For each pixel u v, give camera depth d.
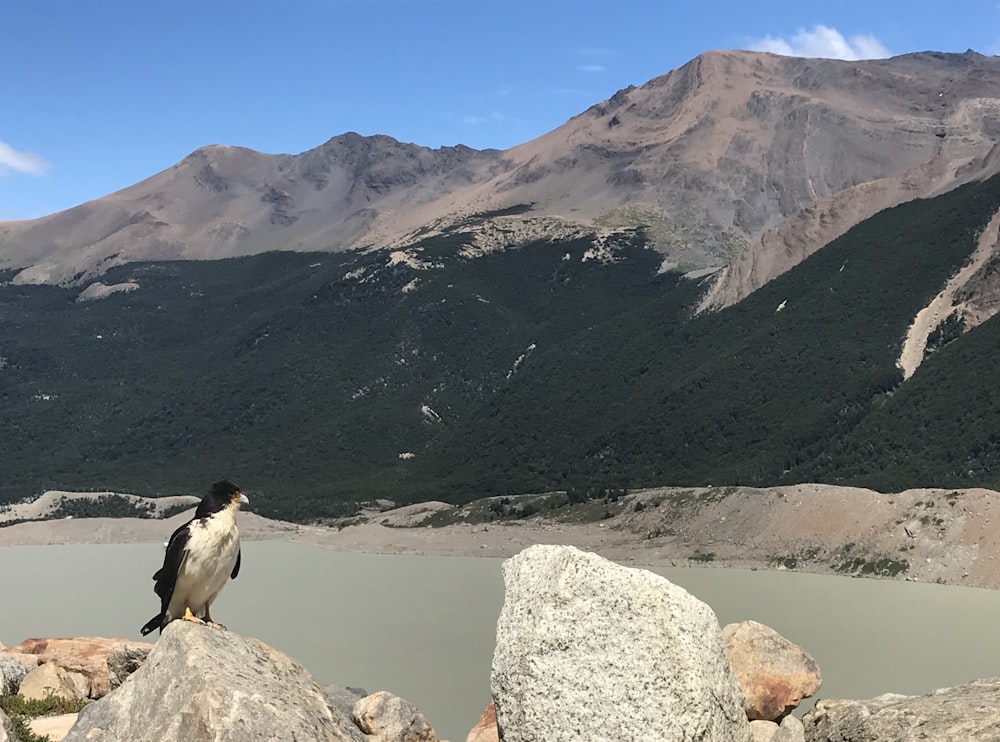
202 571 13.59
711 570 155.25
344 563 174.62
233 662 12.42
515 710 11.87
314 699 12.59
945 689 13.95
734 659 20.17
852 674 82.94
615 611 11.89
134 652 20.44
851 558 151.00
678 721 11.29
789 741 14.44
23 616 126.31
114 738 11.88
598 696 11.52
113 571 173.00
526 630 12.14
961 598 124.50
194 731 11.32
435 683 82.69
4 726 15.62
